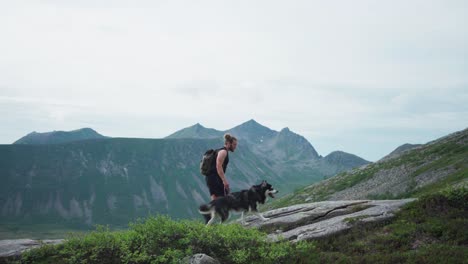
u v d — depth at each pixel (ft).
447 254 32.30
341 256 34.83
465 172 157.69
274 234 42.93
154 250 35.91
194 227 39.01
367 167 318.65
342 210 47.37
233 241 37.11
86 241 36.50
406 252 33.91
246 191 47.47
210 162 46.50
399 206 45.01
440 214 40.98
